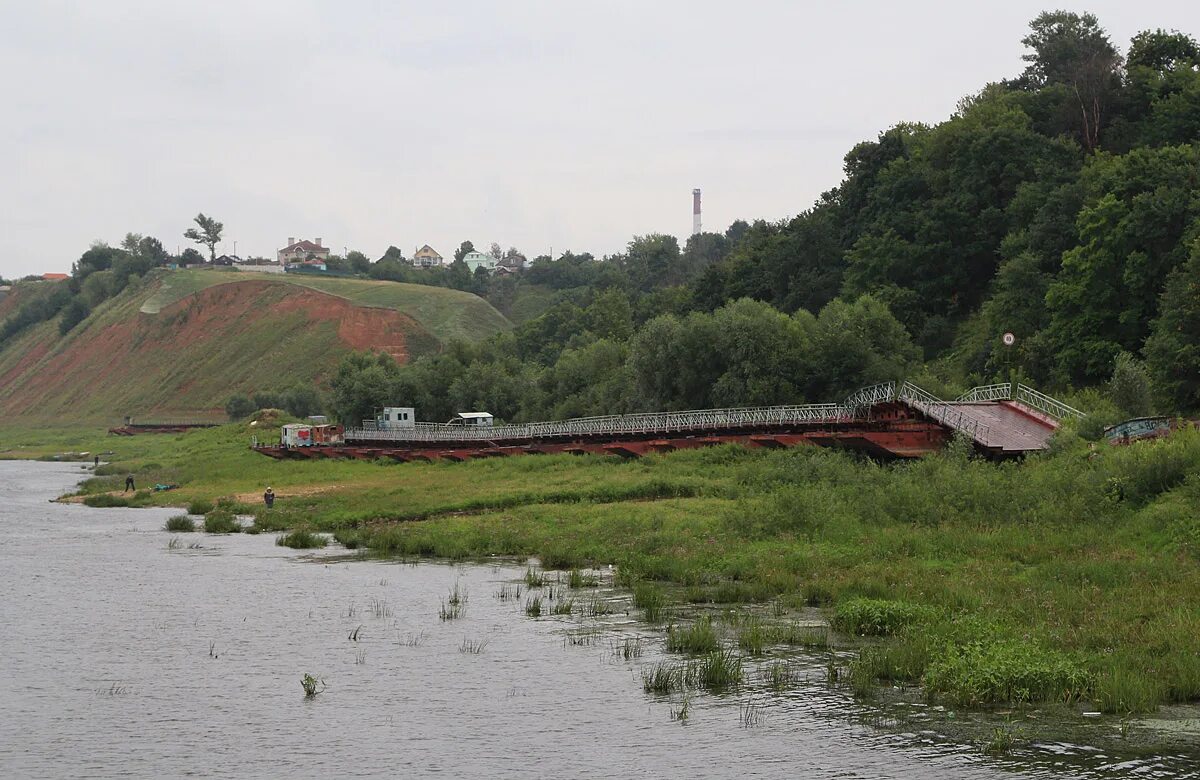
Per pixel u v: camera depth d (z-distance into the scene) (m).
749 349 96.06
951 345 114.88
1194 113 118.38
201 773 23.58
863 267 126.19
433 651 33.22
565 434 94.00
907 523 50.41
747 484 66.56
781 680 28.92
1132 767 22.48
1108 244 88.69
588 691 28.67
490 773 23.28
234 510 76.31
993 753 23.48
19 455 198.62
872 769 22.81
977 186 123.44
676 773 22.95
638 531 53.69
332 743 25.30
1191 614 31.59
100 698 29.03
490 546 53.50
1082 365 89.94
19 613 40.09
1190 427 54.97
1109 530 45.53
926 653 29.58
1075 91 134.50
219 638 35.56
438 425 120.69
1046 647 29.66
